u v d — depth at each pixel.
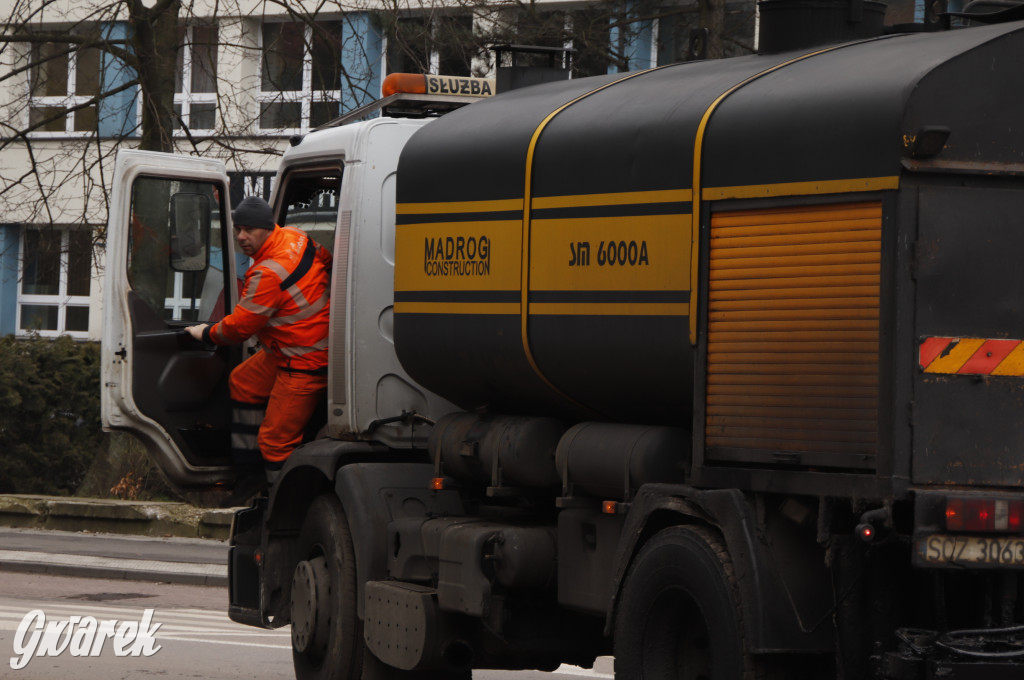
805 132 10.94
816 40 12.76
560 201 13.20
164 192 17.86
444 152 14.72
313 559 16.41
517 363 13.73
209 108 50.28
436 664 14.47
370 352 15.98
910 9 23.11
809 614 10.90
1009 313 10.47
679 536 11.60
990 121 10.47
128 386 17.50
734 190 11.48
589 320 12.80
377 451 16.08
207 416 18.14
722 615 11.02
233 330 16.56
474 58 35.97
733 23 34.53
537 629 14.30
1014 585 10.59
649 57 36.50
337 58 38.97
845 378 10.58
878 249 10.39
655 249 12.19
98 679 18.73
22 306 59.66
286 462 16.61
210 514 37.84
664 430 12.45
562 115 13.55
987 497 10.16
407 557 14.95
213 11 42.12
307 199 17.36
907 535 10.23
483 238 14.10
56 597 28.53
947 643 10.40
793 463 10.91
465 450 14.60
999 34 10.53
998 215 10.48
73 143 48.25
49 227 43.44
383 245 16.08
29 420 41.84
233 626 24.86
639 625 11.93
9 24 41.03
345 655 15.66
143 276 17.72
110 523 38.75
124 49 39.69
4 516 39.91
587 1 37.75
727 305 11.51
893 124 10.28
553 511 14.48
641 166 12.38
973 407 10.37
